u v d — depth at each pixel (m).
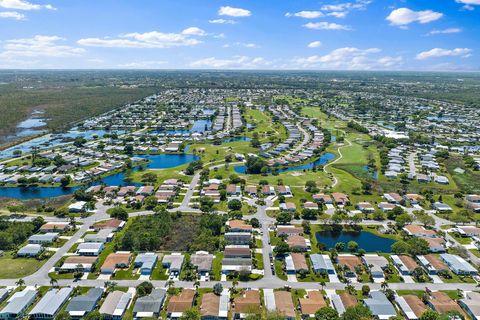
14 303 132.62
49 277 153.25
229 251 169.62
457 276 157.88
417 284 151.88
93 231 192.12
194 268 160.38
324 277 156.00
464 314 133.12
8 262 163.62
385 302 135.50
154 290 141.88
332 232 199.62
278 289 146.88
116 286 147.38
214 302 135.25
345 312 124.94
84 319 123.69
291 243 179.25
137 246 175.62
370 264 161.00
